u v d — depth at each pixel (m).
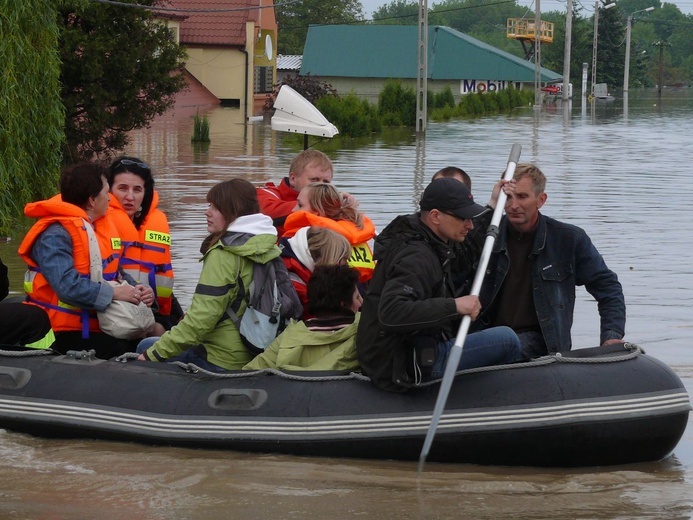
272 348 6.12
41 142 15.09
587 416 5.62
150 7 23.67
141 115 23.25
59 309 6.73
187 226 14.95
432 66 68.69
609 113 56.84
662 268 12.09
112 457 5.84
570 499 5.28
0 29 14.23
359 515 5.05
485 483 5.49
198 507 5.14
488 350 5.80
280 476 5.55
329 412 5.77
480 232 6.22
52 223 6.59
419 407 5.70
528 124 45.62
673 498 5.31
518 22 84.62
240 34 51.06
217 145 31.56
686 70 162.50
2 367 6.37
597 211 17.23
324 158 7.66
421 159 27.55
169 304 7.34
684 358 8.12
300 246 6.43
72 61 21.34
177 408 5.98
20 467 5.70
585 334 8.98
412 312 5.21
